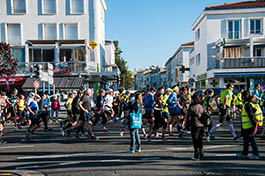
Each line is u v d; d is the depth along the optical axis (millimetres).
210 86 32719
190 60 44906
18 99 16281
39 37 32906
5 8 32781
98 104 12273
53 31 33156
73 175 5926
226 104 9867
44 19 32969
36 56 29781
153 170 6164
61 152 8359
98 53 33500
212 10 32656
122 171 6129
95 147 9047
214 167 6344
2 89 28438
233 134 9977
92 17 33156
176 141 9992
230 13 32406
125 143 9711
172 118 10906
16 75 28578
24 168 6613
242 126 7266
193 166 6457
